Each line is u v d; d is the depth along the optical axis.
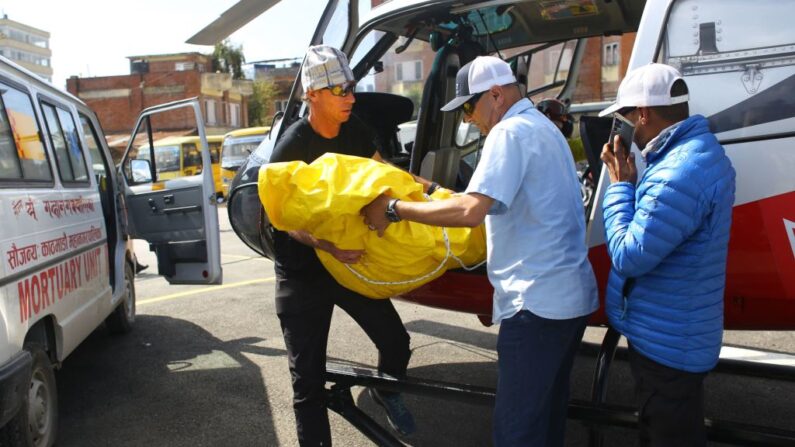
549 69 5.53
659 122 2.40
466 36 4.43
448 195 3.05
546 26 5.05
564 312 2.51
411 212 2.61
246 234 3.95
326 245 2.94
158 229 6.02
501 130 2.46
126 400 4.55
